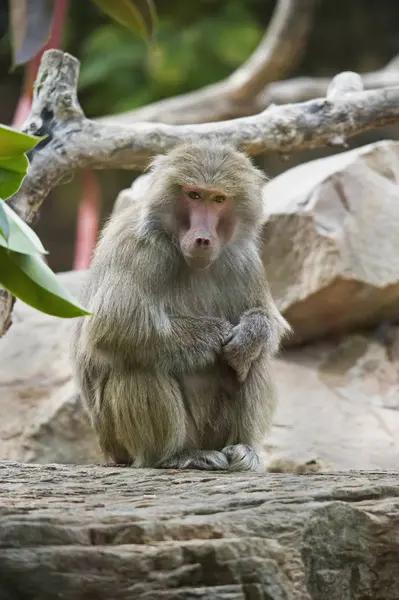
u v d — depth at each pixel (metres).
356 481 9.85
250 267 12.73
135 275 11.91
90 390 13.05
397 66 28.84
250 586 7.39
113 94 35.53
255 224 12.49
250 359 12.11
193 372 12.48
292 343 18.12
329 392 17.17
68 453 16.69
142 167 14.67
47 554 7.10
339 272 16.50
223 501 8.61
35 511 7.88
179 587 7.27
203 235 11.62
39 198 13.93
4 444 16.94
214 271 12.51
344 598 8.45
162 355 11.99
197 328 12.09
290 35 25.59
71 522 7.54
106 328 11.84
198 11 36.16
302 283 16.89
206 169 11.91
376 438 16.19
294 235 16.92
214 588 7.26
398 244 17.11
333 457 15.84
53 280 6.68
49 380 17.78
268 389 12.75
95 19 36.53
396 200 17.44
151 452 12.16
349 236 16.81
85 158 14.08
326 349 18.11
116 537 7.48
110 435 12.73
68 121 14.09
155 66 34.94
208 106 27.92
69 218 37.19
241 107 27.97
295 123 14.66
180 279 12.35
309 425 16.39
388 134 32.97
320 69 37.78
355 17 37.38
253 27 35.28
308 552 8.14
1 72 38.22
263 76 26.75
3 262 6.73
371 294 16.97
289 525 8.06
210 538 7.73
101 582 7.13
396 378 17.52
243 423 12.65
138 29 15.52
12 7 14.81
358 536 8.52
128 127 14.23
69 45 36.66
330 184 17.09
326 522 8.34
